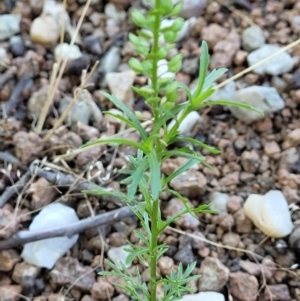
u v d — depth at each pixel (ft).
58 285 0.71
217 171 0.80
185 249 0.73
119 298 0.70
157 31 0.39
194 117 0.82
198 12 0.93
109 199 0.76
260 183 0.79
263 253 0.74
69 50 0.81
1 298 0.69
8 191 0.76
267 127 0.84
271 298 0.70
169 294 0.56
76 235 0.74
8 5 0.94
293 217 0.76
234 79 0.88
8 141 0.81
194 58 0.89
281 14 0.95
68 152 0.78
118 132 0.83
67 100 0.85
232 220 0.75
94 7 0.95
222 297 0.69
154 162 0.42
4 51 0.88
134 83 0.87
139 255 0.56
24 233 0.71
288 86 0.86
